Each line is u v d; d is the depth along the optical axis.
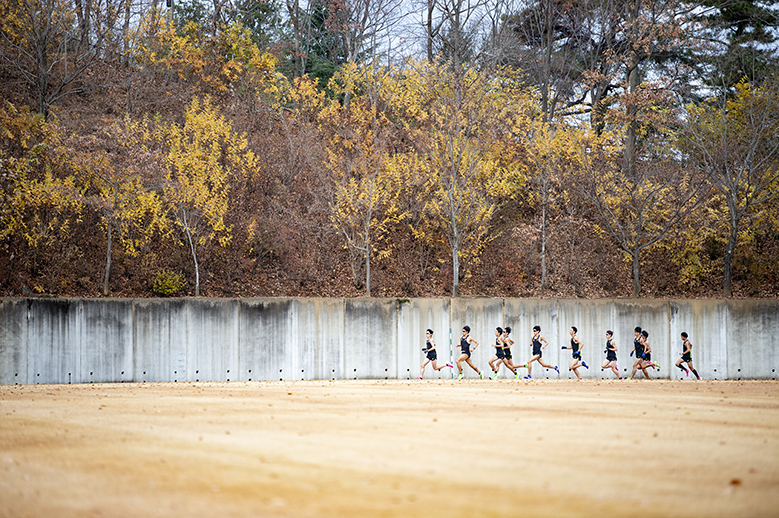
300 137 63.25
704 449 16.45
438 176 59.50
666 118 64.38
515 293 60.34
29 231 52.34
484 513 10.62
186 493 11.96
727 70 72.31
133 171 52.88
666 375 53.59
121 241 54.16
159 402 29.08
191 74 71.69
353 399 30.06
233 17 81.25
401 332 52.09
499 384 42.50
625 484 12.70
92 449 16.42
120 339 48.12
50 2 58.78
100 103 64.94
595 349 53.50
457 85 60.88
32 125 55.16
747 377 53.62
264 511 10.75
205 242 55.25
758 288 61.28
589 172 60.66
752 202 60.12
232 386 41.84
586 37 81.00
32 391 37.62
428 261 61.56
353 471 13.77
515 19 82.75
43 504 11.23
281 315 50.56
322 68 84.12
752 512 10.74
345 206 58.38
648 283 62.09
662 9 68.44
